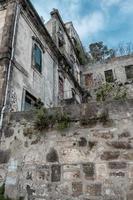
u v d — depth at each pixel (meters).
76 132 5.34
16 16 9.86
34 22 11.75
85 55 26.61
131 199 4.36
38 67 11.53
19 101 8.64
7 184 5.26
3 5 10.27
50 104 11.67
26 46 10.39
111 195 4.50
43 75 11.91
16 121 6.05
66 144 5.29
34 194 4.97
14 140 5.82
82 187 4.74
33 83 10.41
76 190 4.75
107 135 5.09
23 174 5.27
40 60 11.95
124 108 5.25
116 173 4.66
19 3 10.36
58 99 13.48
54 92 13.15
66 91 15.84
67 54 18.36
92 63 24.08
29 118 5.94
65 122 5.48
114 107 5.33
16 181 5.23
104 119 5.26
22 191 5.07
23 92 9.16
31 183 5.11
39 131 5.65
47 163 5.21
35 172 5.21
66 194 4.78
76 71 21.39
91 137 5.18
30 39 11.02
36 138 5.61
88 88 22.53
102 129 5.19
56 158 5.20
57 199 4.78
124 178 4.57
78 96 19.44
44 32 12.77
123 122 5.11
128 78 21.61
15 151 5.65
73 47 21.14
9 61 8.48
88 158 4.98
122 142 4.92
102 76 22.80
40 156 5.35
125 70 22.22
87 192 4.67
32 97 10.15
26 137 5.72
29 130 5.78
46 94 11.87
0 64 8.27
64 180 4.93
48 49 13.55
